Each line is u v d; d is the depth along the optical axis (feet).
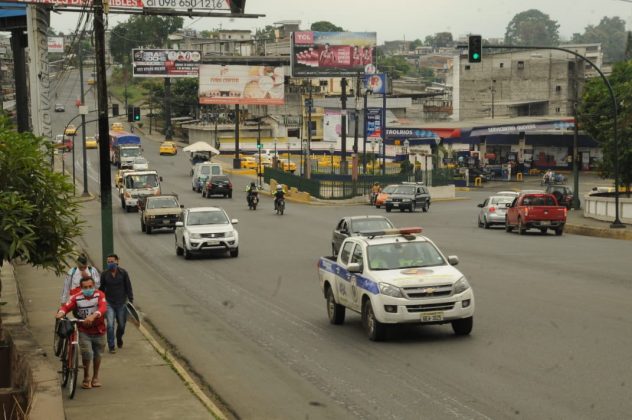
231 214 240.12
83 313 54.70
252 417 47.96
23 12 255.29
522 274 108.47
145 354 64.95
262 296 96.78
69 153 472.85
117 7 162.71
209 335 74.18
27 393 52.75
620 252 136.15
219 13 165.17
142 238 181.06
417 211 260.62
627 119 230.48
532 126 431.84
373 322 68.08
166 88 583.58
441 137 410.31
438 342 66.64
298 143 546.26
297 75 491.31
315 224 205.67
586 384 51.19
